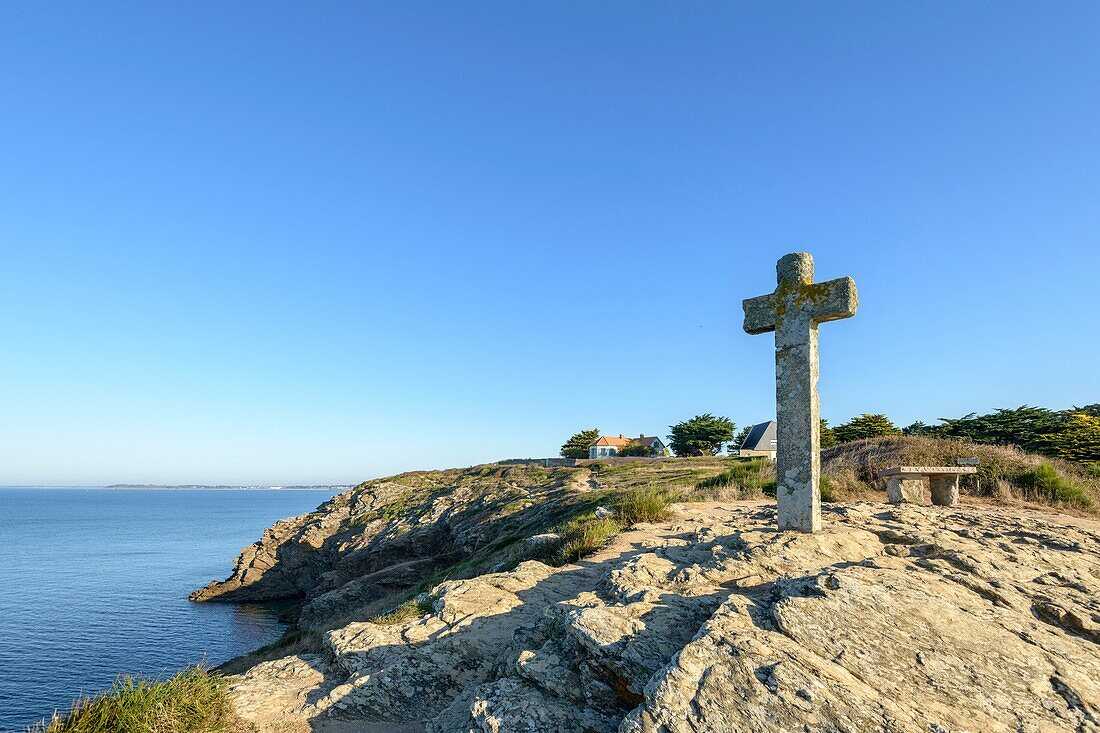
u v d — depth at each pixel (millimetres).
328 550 52656
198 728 6641
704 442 74188
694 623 6199
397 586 32438
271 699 7570
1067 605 6098
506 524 31828
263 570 53375
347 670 8031
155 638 37562
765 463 24531
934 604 5770
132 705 6598
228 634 38875
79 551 81688
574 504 27094
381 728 6910
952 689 4703
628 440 86688
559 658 6258
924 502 14992
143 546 88375
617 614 6375
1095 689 4738
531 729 5512
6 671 30719
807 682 4633
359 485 67938
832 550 8219
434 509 47125
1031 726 4355
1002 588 6559
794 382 9180
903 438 24625
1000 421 45062
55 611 44438
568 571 10102
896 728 4230
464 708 6645
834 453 25438
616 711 5566
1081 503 15820
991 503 15953
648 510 13672
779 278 9570
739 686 4680
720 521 12703
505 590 9516
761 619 5734
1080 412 43844
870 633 5312
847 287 8805
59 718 6480
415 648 7957
